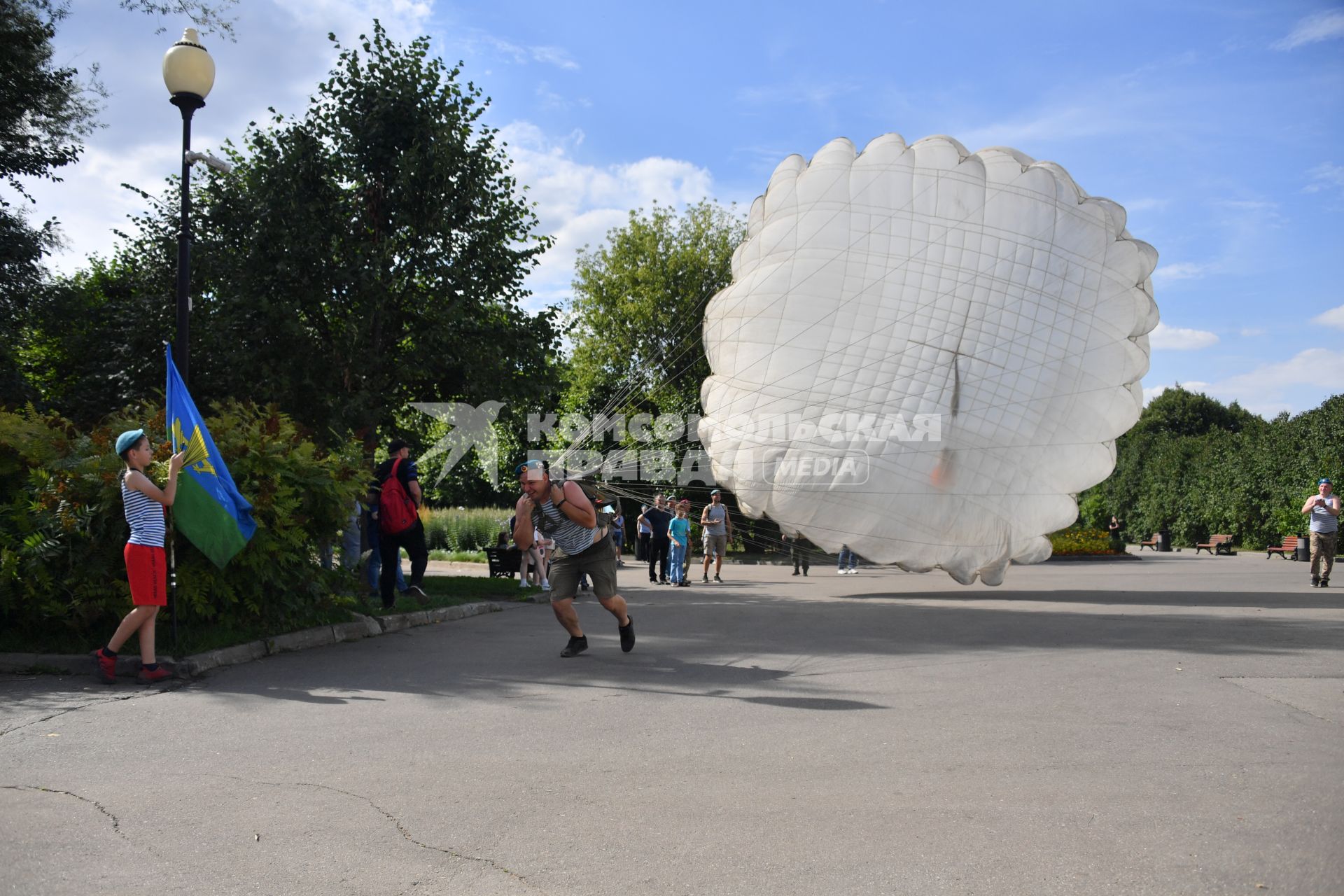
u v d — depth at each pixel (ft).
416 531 36.81
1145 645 29.37
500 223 54.19
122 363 58.18
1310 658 26.71
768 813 13.15
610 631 33.37
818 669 24.95
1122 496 156.35
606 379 114.21
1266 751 16.44
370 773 15.05
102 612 25.40
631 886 10.66
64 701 20.43
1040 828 12.50
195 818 12.84
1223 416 227.20
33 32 64.28
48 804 13.38
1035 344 45.85
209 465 25.08
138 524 22.57
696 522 77.51
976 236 45.88
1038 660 26.37
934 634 32.32
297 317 48.96
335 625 30.30
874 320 45.42
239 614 27.89
